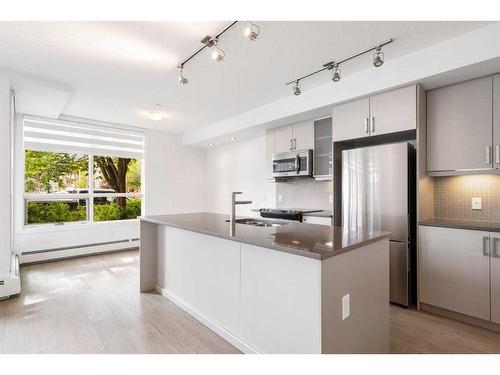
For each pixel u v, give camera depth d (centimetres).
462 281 238
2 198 289
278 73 304
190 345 207
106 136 520
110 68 292
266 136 466
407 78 261
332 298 150
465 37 226
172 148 606
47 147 455
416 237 271
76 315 256
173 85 339
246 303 199
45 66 287
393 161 278
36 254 436
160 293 312
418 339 213
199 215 335
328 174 373
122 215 555
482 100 246
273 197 504
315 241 168
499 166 235
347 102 318
